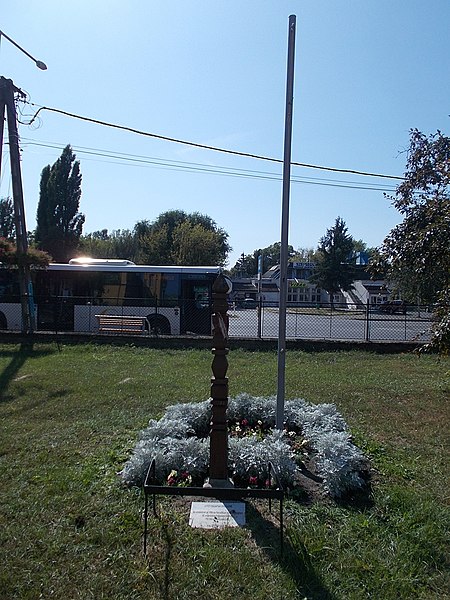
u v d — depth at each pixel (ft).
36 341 52.65
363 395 30.04
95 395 28.73
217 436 15.10
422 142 24.84
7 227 176.76
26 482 15.88
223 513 13.74
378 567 11.43
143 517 13.46
